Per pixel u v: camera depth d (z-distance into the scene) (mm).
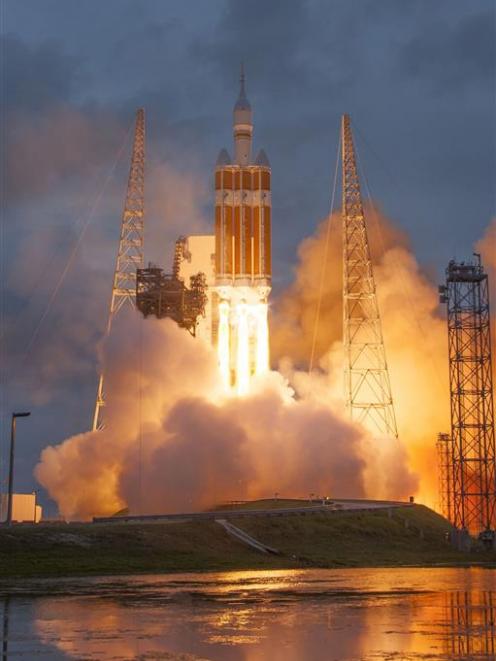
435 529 167250
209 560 122125
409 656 53062
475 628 63688
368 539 152750
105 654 54750
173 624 66375
